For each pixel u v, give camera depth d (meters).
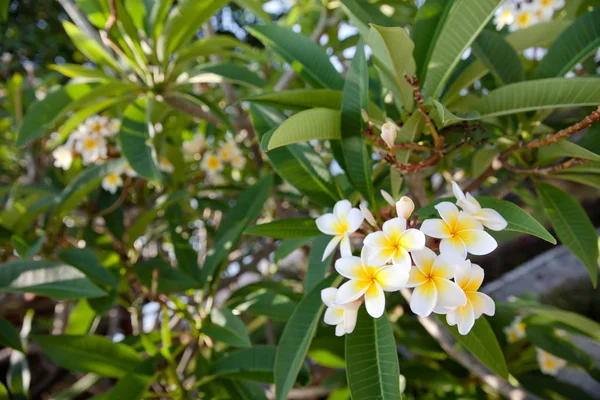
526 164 0.57
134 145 0.67
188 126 1.22
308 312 0.44
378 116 0.51
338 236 0.42
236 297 0.71
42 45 2.14
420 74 0.49
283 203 1.07
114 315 1.11
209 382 0.61
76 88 0.73
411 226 0.40
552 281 1.16
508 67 0.55
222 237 0.69
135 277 0.73
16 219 0.74
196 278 0.74
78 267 0.63
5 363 1.17
